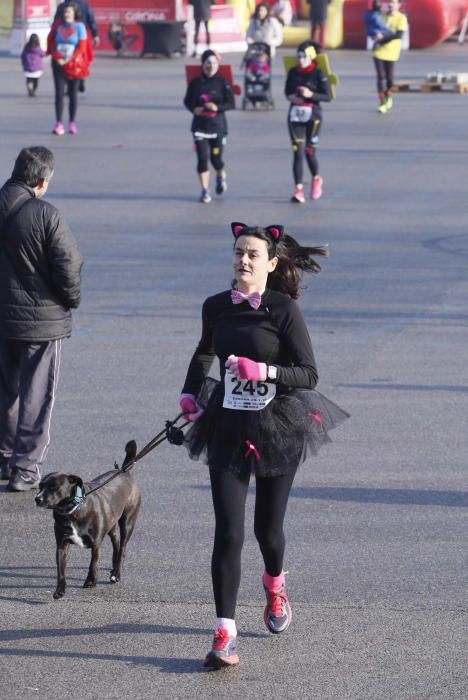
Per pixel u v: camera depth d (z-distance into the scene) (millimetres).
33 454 11305
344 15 65312
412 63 57688
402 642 8172
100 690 7520
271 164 31281
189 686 7566
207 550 9945
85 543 8945
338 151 33312
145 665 7867
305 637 8266
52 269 11016
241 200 26547
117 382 14594
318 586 9148
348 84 49781
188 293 18828
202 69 26031
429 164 31188
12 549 9969
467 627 8406
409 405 13828
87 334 16672
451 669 7777
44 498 8602
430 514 10719
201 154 26109
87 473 11602
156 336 16594
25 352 11242
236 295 8047
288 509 10820
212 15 62156
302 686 7562
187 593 9078
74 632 8383
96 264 20641
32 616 8648
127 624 8516
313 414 8078
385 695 7445
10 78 50906
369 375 14898
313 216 24781
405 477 11656
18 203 11008
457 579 9297
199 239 22625
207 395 8344
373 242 22406
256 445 7840
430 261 20953
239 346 7992
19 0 58875
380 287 19203
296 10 75188
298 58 25922
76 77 35156
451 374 15000
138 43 60688
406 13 64562
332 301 18344
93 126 37219
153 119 38938
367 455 12266
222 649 7695
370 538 10156
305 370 7957
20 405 11312
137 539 10180
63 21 34906
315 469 11867
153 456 12312
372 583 9211
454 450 12422
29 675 7727
